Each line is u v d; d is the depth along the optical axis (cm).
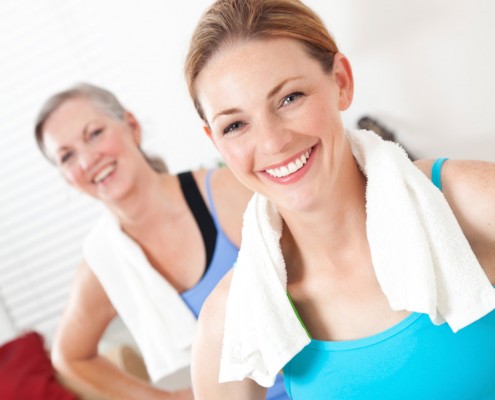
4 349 170
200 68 77
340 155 79
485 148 185
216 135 80
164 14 204
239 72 74
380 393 84
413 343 81
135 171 148
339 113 80
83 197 230
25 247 237
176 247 151
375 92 188
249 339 87
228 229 149
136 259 151
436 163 83
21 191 233
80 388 163
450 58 179
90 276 160
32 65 223
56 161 153
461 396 82
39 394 158
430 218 78
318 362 87
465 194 80
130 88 214
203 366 94
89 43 216
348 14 182
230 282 94
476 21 174
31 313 240
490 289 76
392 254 79
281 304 86
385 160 80
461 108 183
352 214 83
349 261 85
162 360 157
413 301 77
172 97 211
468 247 77
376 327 84
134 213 148
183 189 151
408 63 182
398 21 179
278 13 74
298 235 86
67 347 164
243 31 74
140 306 155
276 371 86
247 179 82
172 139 213
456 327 77
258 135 76
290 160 77
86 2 213
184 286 154
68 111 148
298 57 75
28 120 229
